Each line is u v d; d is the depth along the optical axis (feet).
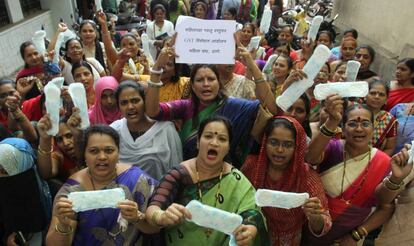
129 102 7.89
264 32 14.88
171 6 23.06
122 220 5.86
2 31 22.98
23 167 6.95
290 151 6.48
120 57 11.96
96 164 5.98
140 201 6.08
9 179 6.90
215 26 7.57
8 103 8.22
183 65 11.02
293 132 6.44
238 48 7.70
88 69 11.27
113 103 9.52
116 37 21.27
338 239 7.23
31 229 7.39
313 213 5.48
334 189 7.12
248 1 24.00
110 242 5.94
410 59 11.66
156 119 8.14
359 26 23.93
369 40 21.83
